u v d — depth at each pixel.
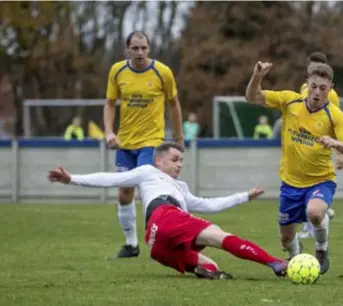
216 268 18.56
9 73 96.75
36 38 93.31
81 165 44.09
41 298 16.22
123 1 110.44
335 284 17.69
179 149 19.05
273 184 43.38
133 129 22.94
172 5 110.94
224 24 99.50
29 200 44.56
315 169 19.33
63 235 28.56
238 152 43.34
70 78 101.38
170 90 23.02
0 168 44.69
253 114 61.59
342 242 25.98
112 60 110.56
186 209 18.88
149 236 18.25
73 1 97.19
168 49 111.06
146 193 18.66
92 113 86.25
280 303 15.52
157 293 16.59
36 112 95.19
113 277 18.95
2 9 78.50
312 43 95.25
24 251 24.17
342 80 91.25
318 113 19.19
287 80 94.44
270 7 97.69
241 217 34.88
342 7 96.56
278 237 27.64
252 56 96.50
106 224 32.12
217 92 98.12
